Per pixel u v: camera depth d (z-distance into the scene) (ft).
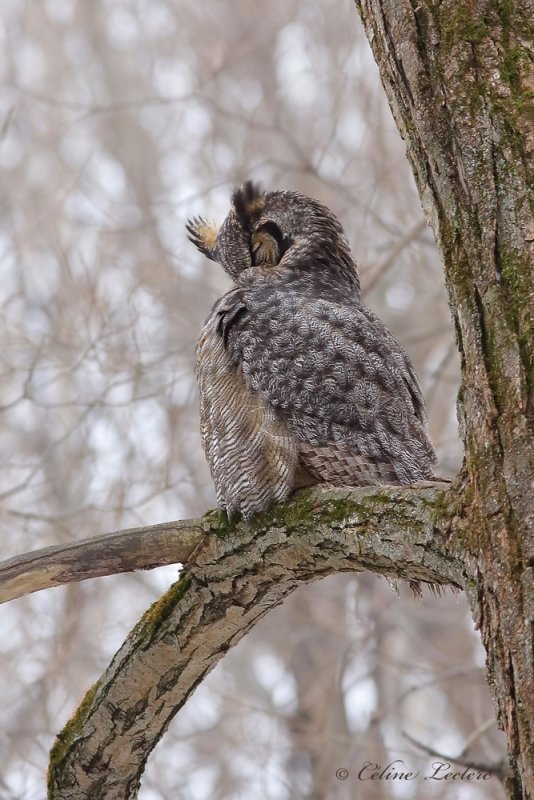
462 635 54.29
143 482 49.24
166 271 57.72
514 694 15.19
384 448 24.06
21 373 51.65
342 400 24.09
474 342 16.80
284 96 78.89
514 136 17.21
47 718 44.68
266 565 20.74
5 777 40.24
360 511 18.95
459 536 16.71
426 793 45.39
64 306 53.16
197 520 21.70
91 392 50.83
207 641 21.98
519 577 15.44
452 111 17.62
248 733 48.93
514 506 15.79
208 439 24.50
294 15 73.36
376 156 58.18
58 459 55.57
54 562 21.07
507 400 16.24
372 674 53.16
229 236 31.35
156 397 50.31
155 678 22.39
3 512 44.70
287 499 20.75
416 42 18.12
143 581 55.11
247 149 62.75
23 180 85.25
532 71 17.60
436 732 54.85
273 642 58.39
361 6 19.44
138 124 89.51
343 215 57.16
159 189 85.15
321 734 45.19
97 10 103.91
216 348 25.13
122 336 49.24
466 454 16.90
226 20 85.56
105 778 23.89
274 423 23.85
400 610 54.13
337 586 57.82
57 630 49.93
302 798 48.60
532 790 14.67
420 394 26.81
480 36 17.83
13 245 65.67
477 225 17.15
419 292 58.59
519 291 16.61
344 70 59.77
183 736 50.16
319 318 25.21
